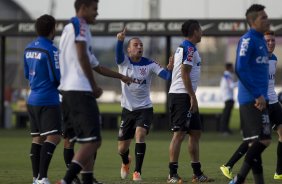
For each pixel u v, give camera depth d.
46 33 30.38
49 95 30.03
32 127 31.25
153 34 73.69
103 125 79.38
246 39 26.31
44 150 29.98
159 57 142.00
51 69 29.80
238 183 27.31
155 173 37.47
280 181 33.75
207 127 77.50
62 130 30.47
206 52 133.12
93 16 25.61
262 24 26.44
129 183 32.84
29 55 30.39
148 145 56.97
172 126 33.16
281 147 34.00
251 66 26.41
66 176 25.17
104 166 41.28
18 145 56.88
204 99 125.44
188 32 32.66
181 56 32.47
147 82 34.84
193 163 33.28
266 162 43.66
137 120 34.72
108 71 29.52
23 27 75.50
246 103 26.53
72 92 25.20
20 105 106.69
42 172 30.00
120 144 35.06
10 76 132.50
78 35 24.94
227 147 55.47
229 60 134.00
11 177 35.28
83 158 25.23
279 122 33.47
